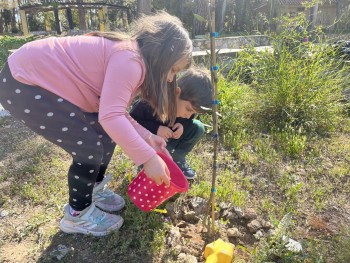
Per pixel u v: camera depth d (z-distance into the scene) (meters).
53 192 2.45
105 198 2.21
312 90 3.75
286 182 2.59
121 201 2.24
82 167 1.81
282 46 4.17
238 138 3.25
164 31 1.60
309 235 2.07
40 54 1.64
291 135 3.32
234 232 2.03
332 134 3.52
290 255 1.82
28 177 2.65
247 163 2.89
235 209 2.24
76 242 1.96
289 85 3.67
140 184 2.00
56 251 1.88
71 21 15.53
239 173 2.75
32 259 1.86
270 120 3.72
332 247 1.97
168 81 1.75
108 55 1.62
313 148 3.16
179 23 1.69
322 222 2.19
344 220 2.21
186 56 1.64
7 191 2.46
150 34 1.61
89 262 1.83
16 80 1.64
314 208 2.32
